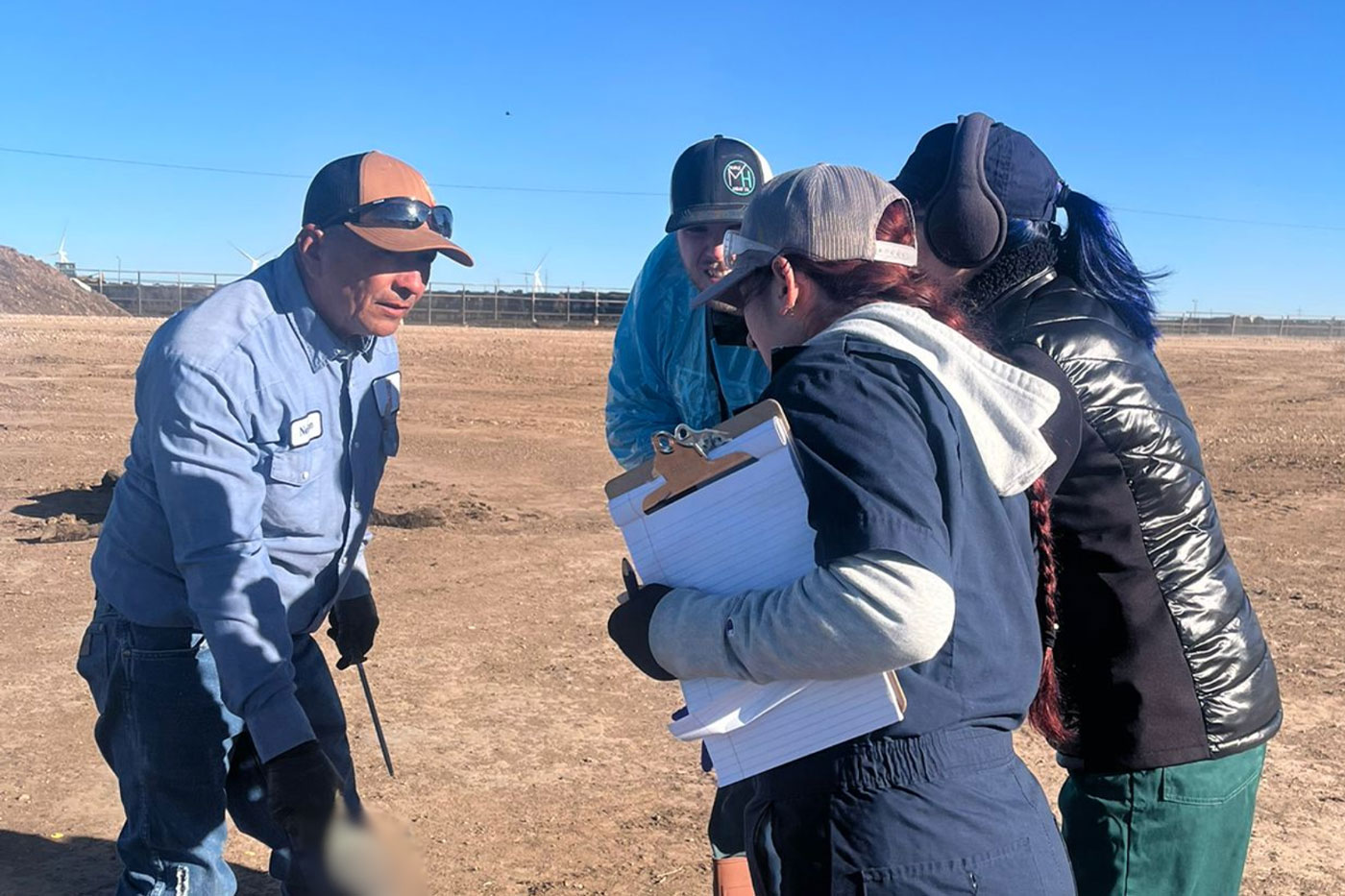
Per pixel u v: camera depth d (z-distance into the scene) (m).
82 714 5.10
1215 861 2.42
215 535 2.58
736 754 1.93
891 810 1.84
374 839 2.77
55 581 7.12
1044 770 4.84
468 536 8.66
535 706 5.40
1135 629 2.30
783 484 1.87
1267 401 19.64
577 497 10.44
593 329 47.06
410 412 15.92
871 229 1.97
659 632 1.92
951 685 1.85
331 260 2.66
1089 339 2.31
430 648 6.12
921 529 1.73
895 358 1.84
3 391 16.48
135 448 2.77
